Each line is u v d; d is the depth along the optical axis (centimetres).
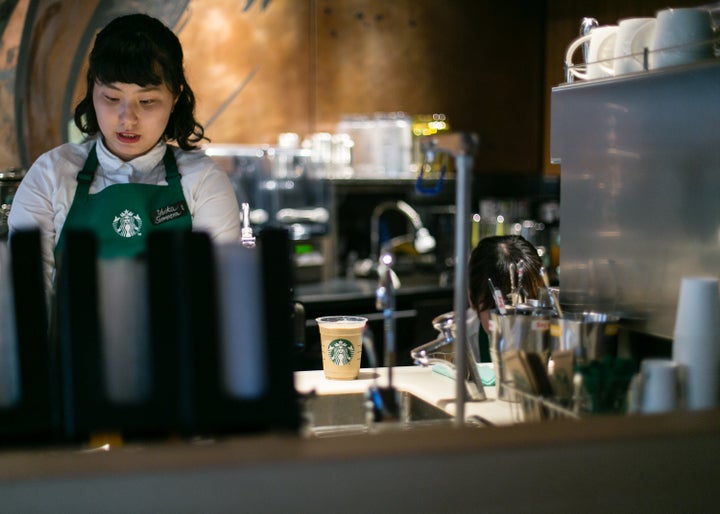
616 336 142
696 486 104
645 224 152
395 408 126
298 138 423
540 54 486
